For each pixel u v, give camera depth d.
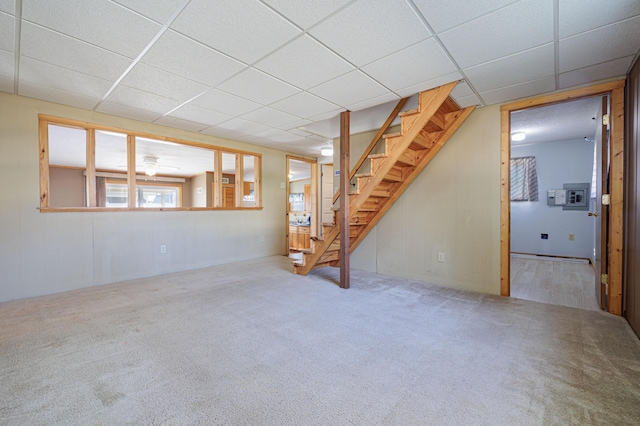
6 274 3.22
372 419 1.44
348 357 2.03
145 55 2.37
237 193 5.59
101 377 1.78
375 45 2.21
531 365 1.91
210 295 3.41
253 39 2.14
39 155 3.40
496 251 3.44
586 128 4.66
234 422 1.42
